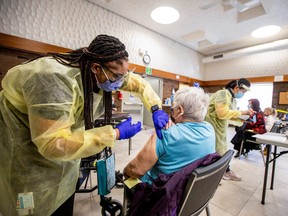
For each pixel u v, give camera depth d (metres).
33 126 0.64
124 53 0.79
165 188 0.72
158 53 4.88
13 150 0.77
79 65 0.78
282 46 4.40
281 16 3.57
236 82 2.12
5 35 2.56
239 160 2.92
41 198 0.83
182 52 5.62
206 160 0.79
